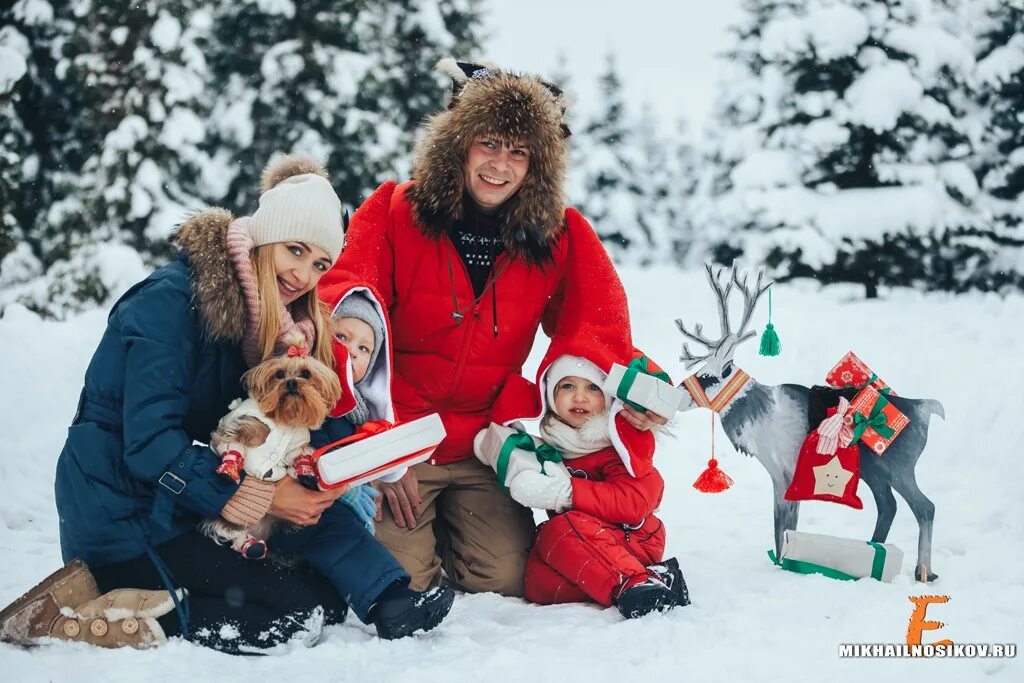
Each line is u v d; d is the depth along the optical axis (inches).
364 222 154.6
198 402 124.3
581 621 133.8
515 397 157.6
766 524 188.4
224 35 670.5
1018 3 662.5
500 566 152.2
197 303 120.4
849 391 155.1
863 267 639.1
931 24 639.8
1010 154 678.5
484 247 158.4
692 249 804.0
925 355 307.1
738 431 157.8
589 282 159.2
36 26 584.7
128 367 118.8
